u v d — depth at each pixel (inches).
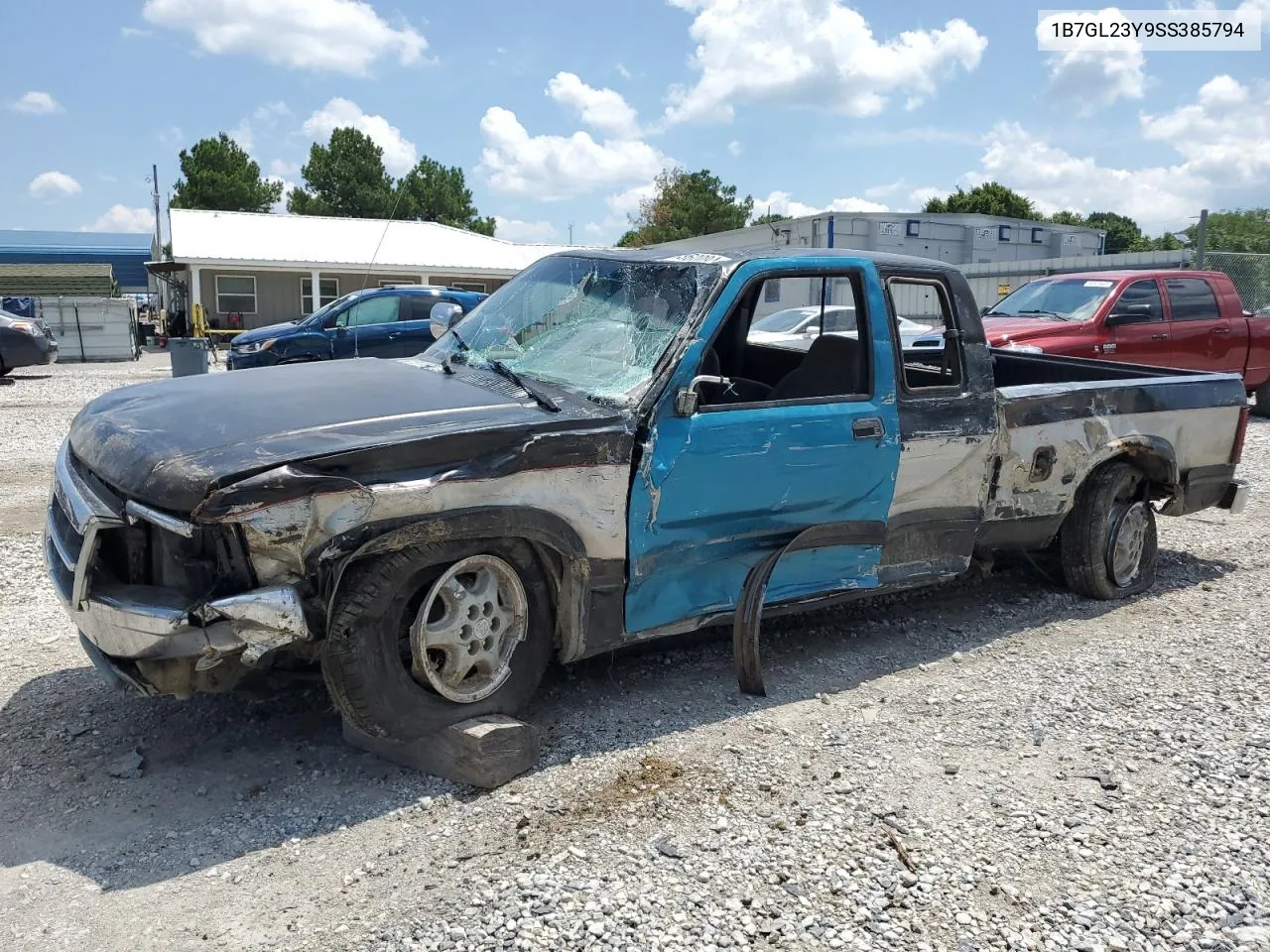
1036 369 278.4
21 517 302.7
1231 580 251.8
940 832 130.7
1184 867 123.7
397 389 157.6
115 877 119.8
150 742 154.4
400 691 139.7
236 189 2079.2
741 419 164.9
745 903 114.8
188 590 130.6
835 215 1307.8
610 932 108.9
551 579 154.9
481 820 131.8
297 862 122.8
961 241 1416.1
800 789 140.8
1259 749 155.5
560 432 146.8
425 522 134.7
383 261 1248.8
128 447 136.5
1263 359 502.6
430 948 106.0
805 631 208.2
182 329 1228.5
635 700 170.1
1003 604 229.6
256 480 123.7
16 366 749.9
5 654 189.8
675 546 162.1
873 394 180.9
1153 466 233.9
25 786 141.0
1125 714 168.2
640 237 2822.3
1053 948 108.7
